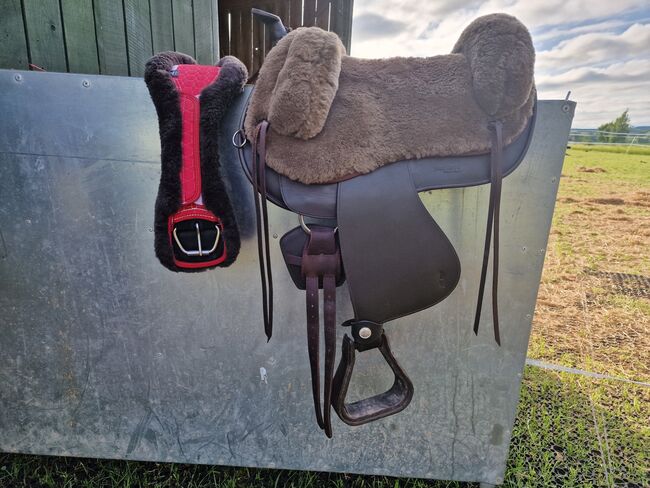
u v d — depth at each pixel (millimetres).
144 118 698
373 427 893
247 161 625
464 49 620
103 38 1021
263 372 851
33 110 688
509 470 979
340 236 583
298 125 570
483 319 797
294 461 926
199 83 640
